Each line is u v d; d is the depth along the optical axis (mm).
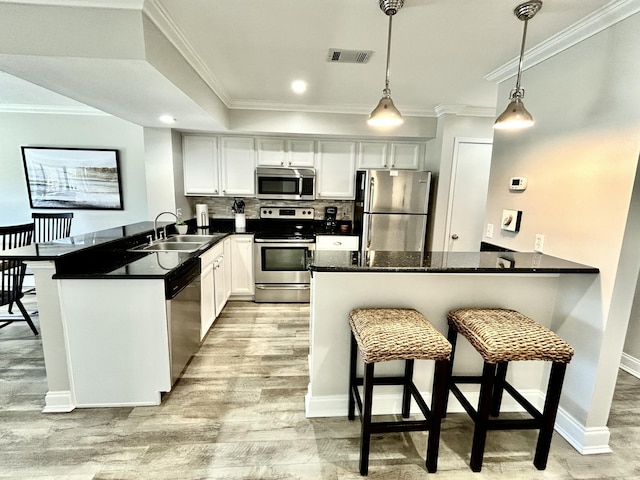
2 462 1554
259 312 3498
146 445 1672
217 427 1809
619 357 1644
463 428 1855
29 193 4094
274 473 1529
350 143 3938
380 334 1455
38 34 1488
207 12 1639
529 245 2080
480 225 3729
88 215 4234
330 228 4094
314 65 2340
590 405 1678
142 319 1897
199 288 2555
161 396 2055
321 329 1839
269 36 1894
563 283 1842
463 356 1956
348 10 1610
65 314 1843
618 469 1597
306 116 3559
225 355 2598
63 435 1728
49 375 1891
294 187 3912
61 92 2080
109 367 1921
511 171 2246
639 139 1433
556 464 1617
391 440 1751
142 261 2186
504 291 1876
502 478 1525
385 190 3531
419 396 1648
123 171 4199
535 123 2029
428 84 2727
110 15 1499
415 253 1973
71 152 4062
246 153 3861
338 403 1925
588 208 1674
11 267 2619
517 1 1504
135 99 2260
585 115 1674
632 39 1437
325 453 1651
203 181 3857
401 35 1861
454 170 3615
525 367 2006
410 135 3701
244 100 3342
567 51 1783
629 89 1458
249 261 3744
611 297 1579
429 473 1545
